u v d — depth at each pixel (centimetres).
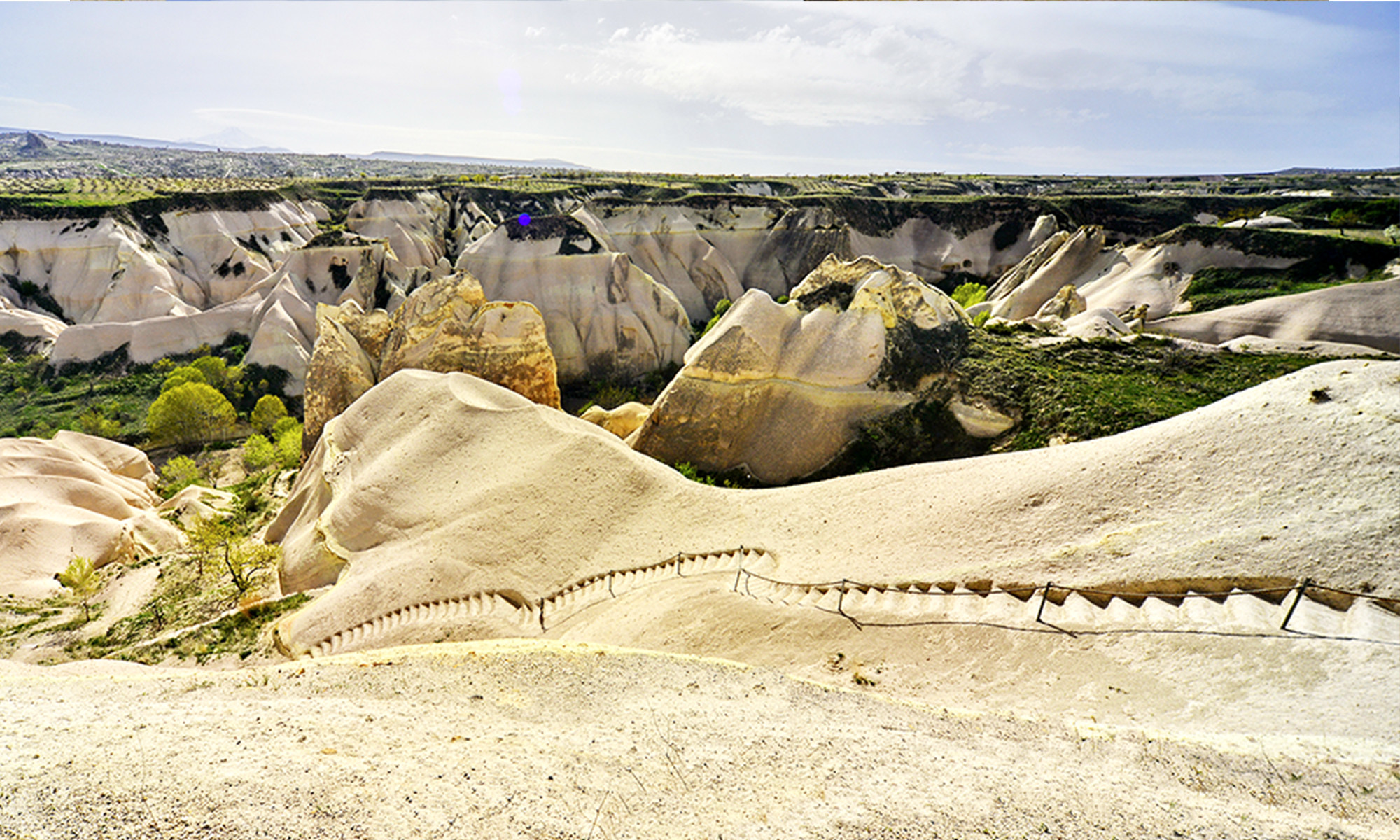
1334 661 1456
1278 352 4803
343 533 3519
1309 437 2041
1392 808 1025
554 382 5912
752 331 4344
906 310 4556
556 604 2797
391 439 3991
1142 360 4469
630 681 1614
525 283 8444
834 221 10488
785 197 11100
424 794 977
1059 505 2272
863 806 1023
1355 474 1875
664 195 13375
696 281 10238
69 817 846
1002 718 1396
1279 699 1402
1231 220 10500
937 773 1136
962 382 4219
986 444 3975
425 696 1516
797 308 4600
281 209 11850
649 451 4400
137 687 1534
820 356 4362
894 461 4069
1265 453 2070
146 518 5034
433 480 3562
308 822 881
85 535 4566
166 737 1134
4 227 9362
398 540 3316
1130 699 1517
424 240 11306
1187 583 1822
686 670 1678
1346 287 6366
